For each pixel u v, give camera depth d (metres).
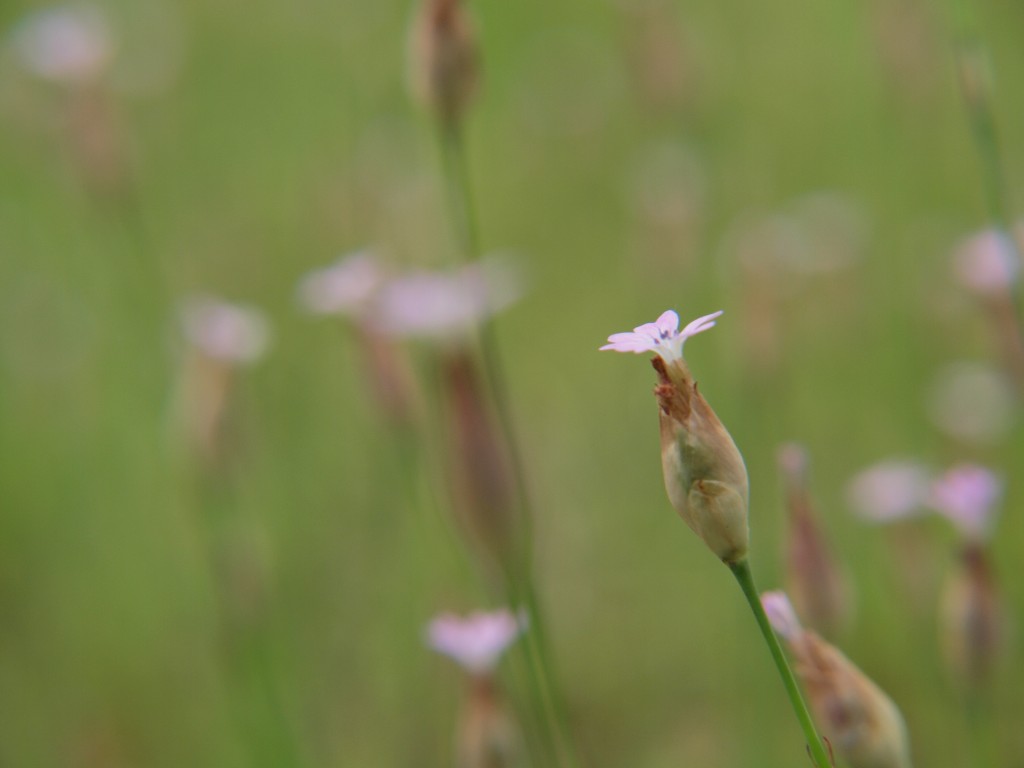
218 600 0.39
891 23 0.54
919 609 0.36
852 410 0.53
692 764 0.43
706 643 0.46
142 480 0.52
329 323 0.60
